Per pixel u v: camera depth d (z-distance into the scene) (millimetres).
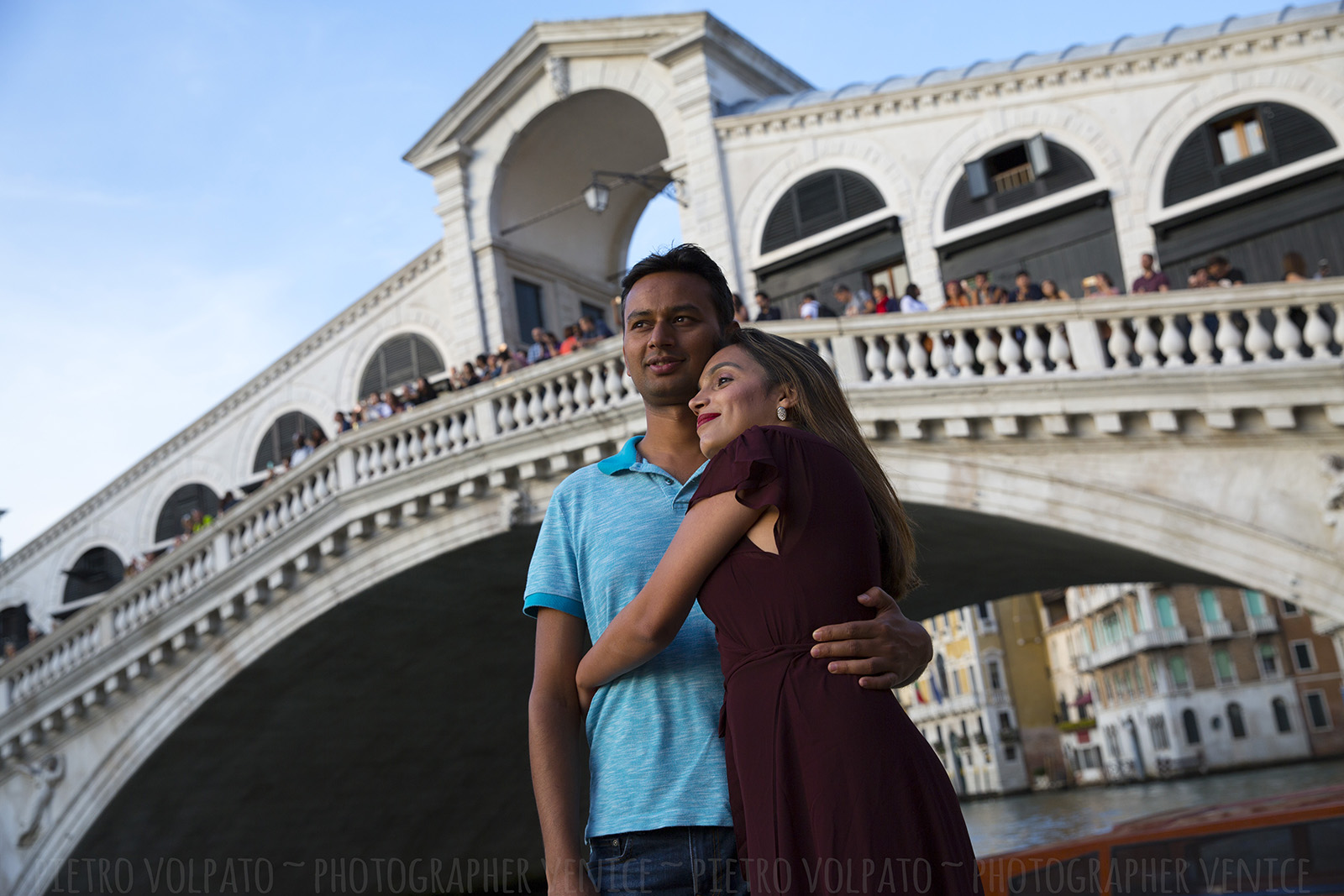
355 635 16625
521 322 20016
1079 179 14664
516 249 19969
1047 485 11344
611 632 2006
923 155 15781
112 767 17594
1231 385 10438
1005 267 15102
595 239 22250
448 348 20344
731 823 2004
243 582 16094
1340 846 5012
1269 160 13453
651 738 2059
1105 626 56188
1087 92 14719
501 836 24219
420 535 14773
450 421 14664
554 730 2129
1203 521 10664
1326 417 10211
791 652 1859
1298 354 10406
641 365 2426
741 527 1908
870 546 1952
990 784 59344
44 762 18156
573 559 2299
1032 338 11328
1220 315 10648
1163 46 14117
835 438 2168
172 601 17031
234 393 23188
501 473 13922
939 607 18375
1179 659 51312
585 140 20141
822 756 1774
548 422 13547
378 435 15023
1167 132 14172
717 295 2479
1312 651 48781
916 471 11844
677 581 1925
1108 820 33656
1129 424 10992
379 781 21031
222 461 23266
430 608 16500
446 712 20281
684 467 2385
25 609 25547
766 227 16859
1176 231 14031
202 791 18656
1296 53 13406
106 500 24781
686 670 2115
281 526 16094
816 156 16578
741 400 2156
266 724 18000
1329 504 10188
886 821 1733
